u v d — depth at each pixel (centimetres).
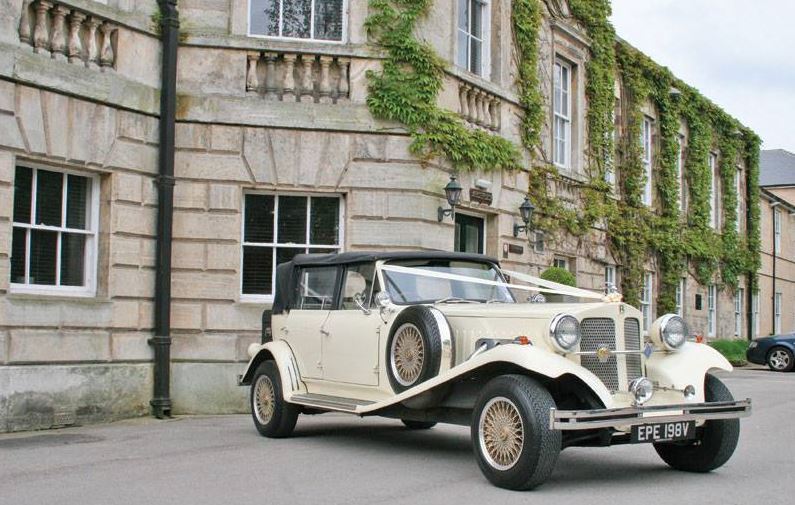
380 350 852
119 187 1191
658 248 2384
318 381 947
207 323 1261
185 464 805
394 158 1321
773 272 3641
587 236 1970
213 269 1267
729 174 3069
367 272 909
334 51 1312
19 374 1056
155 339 1216
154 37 1252
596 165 2025
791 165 5025
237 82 1294
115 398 1170
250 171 1284
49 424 1085
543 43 1805
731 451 768
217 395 1254
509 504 634
